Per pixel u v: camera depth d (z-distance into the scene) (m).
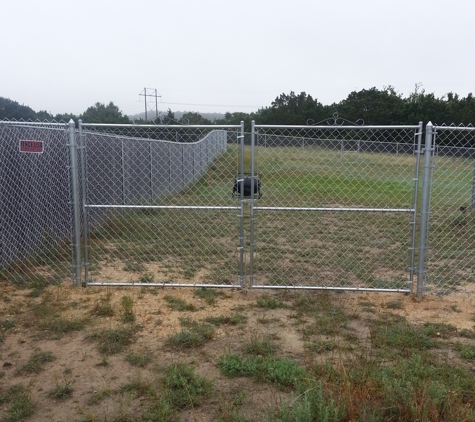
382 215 10.68
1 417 3.05
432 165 4.96
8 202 6.05
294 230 9.34
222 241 8.38
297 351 3.99
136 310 4.90
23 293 5.39
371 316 4.77
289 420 2.84
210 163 16.17
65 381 3.47
